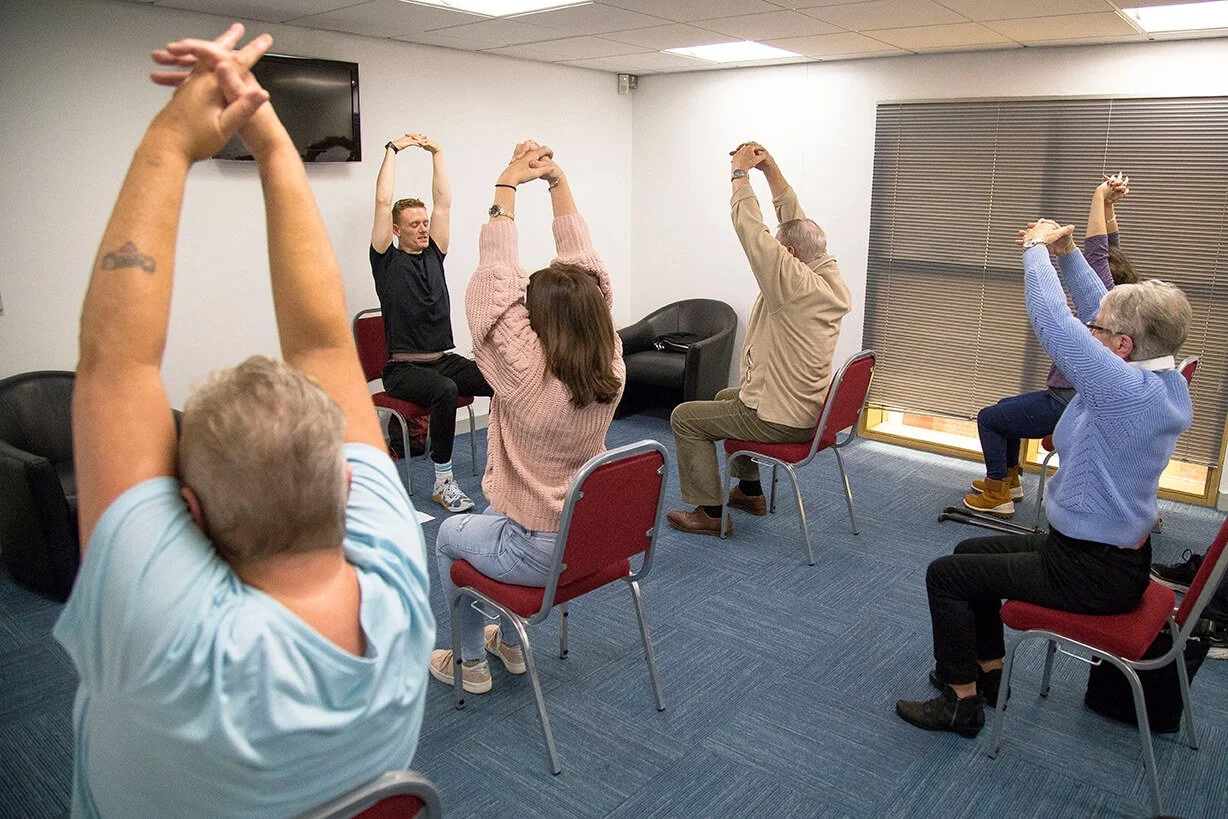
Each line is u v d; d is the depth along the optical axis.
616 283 6.07
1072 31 3.82
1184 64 3.95
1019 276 4.54
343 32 4.20
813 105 5.09
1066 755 2.30
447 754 2.29
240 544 0.69
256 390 0.70
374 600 0.75
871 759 2.29
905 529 3.87
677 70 5.53
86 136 3.50
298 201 0.83
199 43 0.68
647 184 5.93
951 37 4.07
